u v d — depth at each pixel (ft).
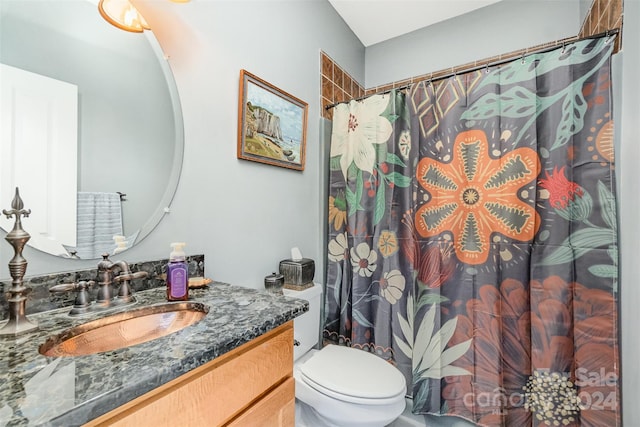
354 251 5.71
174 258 2.79
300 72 5.46
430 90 5.07
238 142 4.15
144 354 1.65
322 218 6.08
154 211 3.17
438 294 4.84
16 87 2.28
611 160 3.74
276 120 4.82
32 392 1.30
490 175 4.54
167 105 3.29
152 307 2.59
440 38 7.09
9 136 2.25
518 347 4.34
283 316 2.36
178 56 3.39
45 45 2.42
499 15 6.44
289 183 5.24
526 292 4.29
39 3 2.39
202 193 3.67
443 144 4.92
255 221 4.50
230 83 4.03
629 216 3.42
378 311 5.41
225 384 1.95
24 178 2.31
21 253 2.02
